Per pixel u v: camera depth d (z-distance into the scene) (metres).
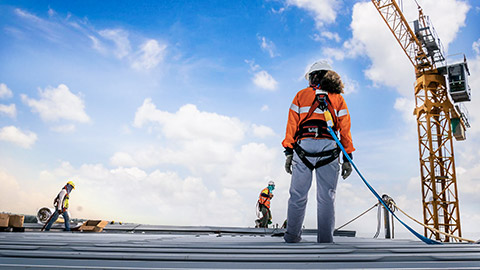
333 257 1.64
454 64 41.38
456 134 45.44
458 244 2.76
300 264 1.54
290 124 3.65
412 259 1.67
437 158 44.34
